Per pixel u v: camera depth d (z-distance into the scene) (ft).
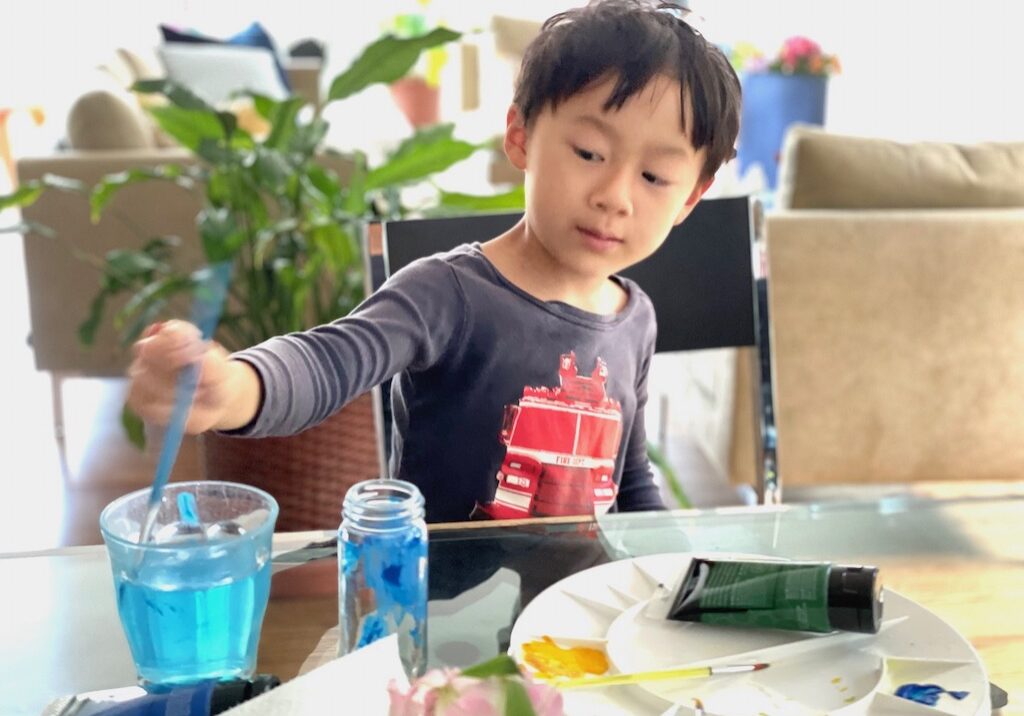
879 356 6.68
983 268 6.55
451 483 3.11
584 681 1.85
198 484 2.02
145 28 17.13
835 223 6.49
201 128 6.02
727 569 2.13
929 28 15.94
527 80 2.79
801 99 14.14
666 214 2.76
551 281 3.13
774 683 1.88
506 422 3.09
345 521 1.97
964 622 2.21
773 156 14.23
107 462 8.12
